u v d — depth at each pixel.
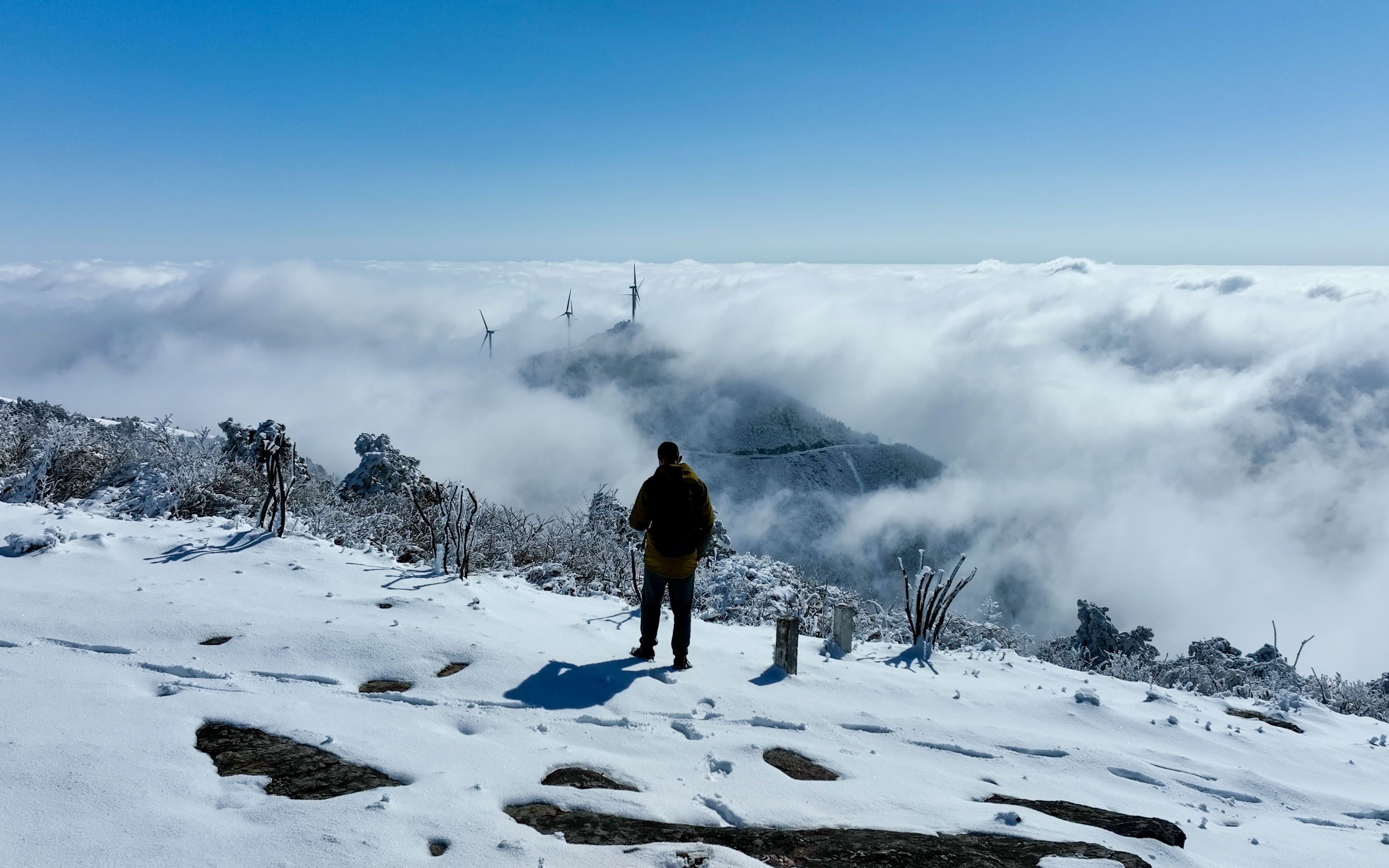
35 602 5.19
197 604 5.46
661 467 5.44
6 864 2.33
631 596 9.48
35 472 9.45
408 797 3.12
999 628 11.21
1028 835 3.47
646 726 4.42
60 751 3.12
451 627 5.63
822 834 3.29
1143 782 4.86
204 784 3.08
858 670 6.38
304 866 2.52
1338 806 4.90
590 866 2.73
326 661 4.75
